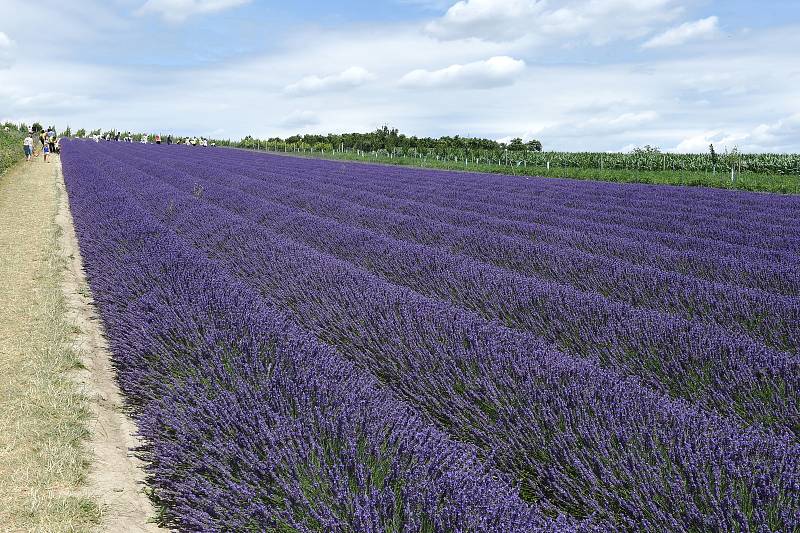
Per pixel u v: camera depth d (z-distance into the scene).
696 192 17.88
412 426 3.15
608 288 6.56
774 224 11.52
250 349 4.07
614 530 2.50
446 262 7.34
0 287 7.26
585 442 3.07
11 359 5.03
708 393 3.82
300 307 5.74
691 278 6.41
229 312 4.80
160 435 3.45
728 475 2.62
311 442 2.85
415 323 4.83
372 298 5.46
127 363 4.46
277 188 17.41
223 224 10.29
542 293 5.79
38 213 13.41
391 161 39.69
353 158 43.62
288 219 11.25
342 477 2.63
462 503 2.35
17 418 3.96
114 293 6.09
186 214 11.41
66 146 45.34
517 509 2.43
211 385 3.75
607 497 2.73
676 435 3.02
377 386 4.23
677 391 4.03
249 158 36.66
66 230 11.70
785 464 2.67
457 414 3.60
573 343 4.88
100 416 4.15
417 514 2.34
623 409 3.27
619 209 13.79
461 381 3.89
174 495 2.96
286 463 2.78
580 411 3.33
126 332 4.94
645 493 2.60
